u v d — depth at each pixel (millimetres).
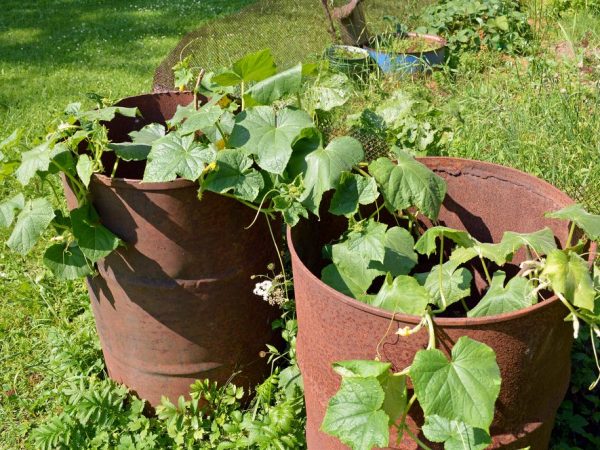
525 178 1903
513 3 5859
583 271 1437
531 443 1633
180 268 2080
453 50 5477
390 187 1784
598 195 3059
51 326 2969
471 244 1672
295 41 5059
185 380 2350
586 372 2348
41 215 1979
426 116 2740
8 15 8359
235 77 2066
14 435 2479
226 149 1921
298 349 1824
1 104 5473
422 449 1567
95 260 2012
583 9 6164
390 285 1566
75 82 6027
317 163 1830
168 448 2355
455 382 1316
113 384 2518
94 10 8477
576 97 3676
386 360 1485
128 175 2516
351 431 1347
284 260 2445
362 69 4629
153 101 2504
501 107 3717
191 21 7832
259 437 2186
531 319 1396
